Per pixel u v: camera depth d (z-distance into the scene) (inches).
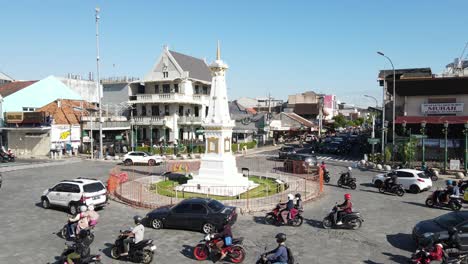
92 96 2679.6
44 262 498.9
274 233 633.0
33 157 1797.5
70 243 564.7
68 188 764.6
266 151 2324.1
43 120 1769.2
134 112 2370.8
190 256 526.9
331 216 661.9
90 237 530.0
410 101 1691.7
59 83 2180.1
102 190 784.3
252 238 605.6
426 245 525.0
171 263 501.0
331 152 2098.9
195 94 2353.6
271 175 1207.6
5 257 515.5
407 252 542.3
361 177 1259.8
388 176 1029.2
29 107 2000.5
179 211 645.3
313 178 1172.5
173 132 2196.1
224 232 512.4
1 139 1891.0
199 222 631.2
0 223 684.1
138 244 501.7
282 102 5324.8
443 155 1561.3
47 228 654.5
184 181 1072.8
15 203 844.6
